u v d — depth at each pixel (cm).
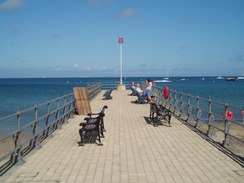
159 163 623
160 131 970
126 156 676
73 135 910
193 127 1038
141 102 1858
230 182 513
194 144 789
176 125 1081
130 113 1412
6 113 2533
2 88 8106
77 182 516
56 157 669
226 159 650
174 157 667
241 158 654
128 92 2941
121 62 3281
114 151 720
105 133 941
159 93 1836
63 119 1113
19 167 598
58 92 5916
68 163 625
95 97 2355
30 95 4959
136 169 584
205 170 577
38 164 618
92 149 740
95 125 799
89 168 591
